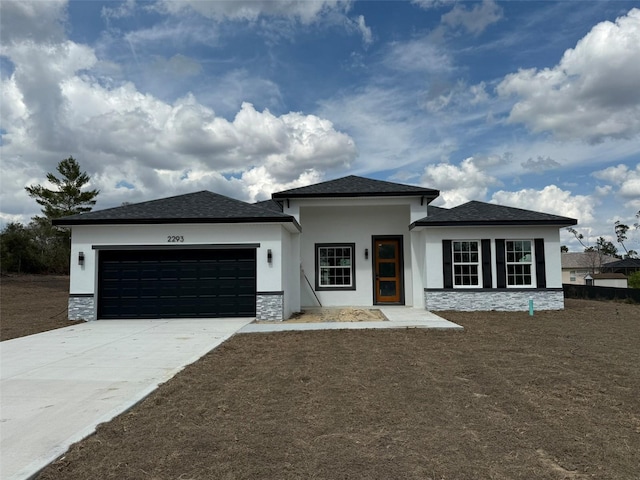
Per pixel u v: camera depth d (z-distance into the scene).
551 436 4.41
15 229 32.59
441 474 3.63
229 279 13.63
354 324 11.74
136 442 4.34
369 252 17.25
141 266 13.70
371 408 5.29
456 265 14.96
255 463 3.87
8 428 4.73
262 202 18.69
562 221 14.37
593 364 7.40
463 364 7.43
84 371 7.22
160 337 10.35
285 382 6.46
